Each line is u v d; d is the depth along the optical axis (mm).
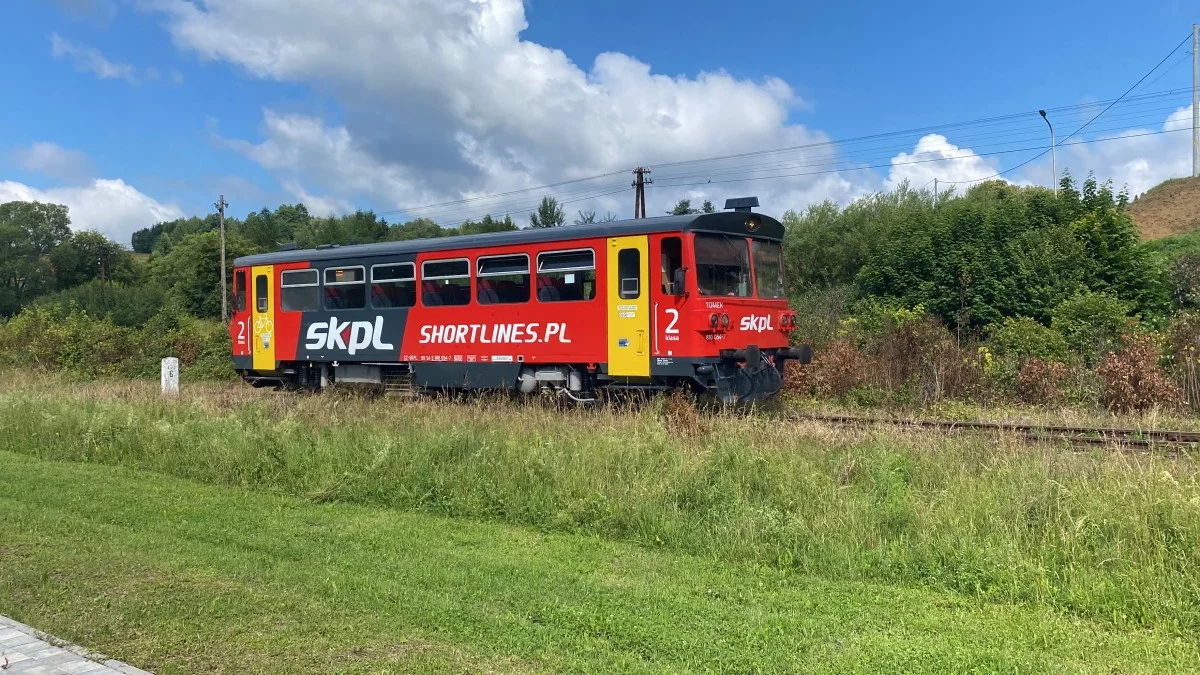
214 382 23641
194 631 5066
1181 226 41875
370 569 6434
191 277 70938
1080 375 16266
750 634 5090
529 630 5168
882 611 5531
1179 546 5836
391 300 17531
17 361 26656
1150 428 11969
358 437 10648
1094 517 6387
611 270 14406
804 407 16672
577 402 14633
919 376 16922
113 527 7645
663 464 8656
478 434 10258
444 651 4812
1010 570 5926
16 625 5133
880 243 30203
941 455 8680
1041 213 26828
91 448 11836
